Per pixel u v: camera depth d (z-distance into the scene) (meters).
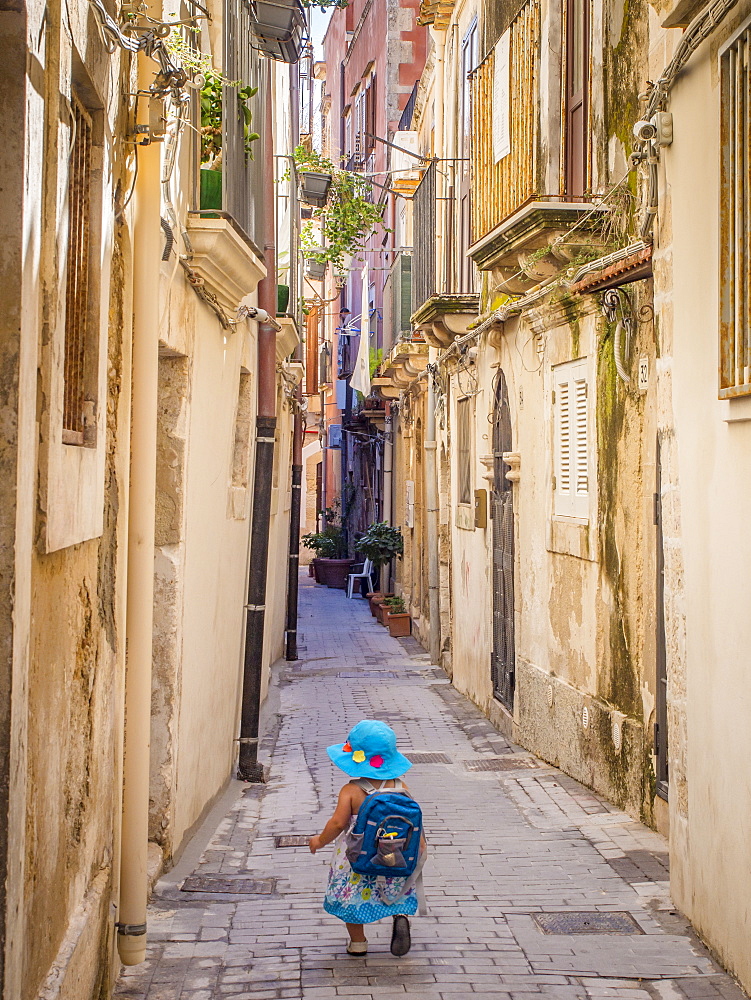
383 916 5.17
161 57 4.60
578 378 9.04
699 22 5.21
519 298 11.00
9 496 2.88
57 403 3.42
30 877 3.37
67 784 4.00
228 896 6.20
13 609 2.88
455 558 15.55
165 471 6.91
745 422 4.84
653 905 5.97
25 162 2.91
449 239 15.53
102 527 4.45
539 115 9.48
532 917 5.81
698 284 5.47
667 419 6.04
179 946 5.37
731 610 5.00
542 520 10.20
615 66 8.71
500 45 10.04
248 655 9.95
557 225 9.04
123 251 4.98
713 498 5.26
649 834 7.37
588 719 8.76
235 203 7.51
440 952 5.31
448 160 14.77
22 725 3.02
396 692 15.00
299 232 17.27
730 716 5.00
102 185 4.29
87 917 4.18
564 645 9.53
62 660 3.83
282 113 14.45
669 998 4.76
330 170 16.92
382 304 24.55
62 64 3.38
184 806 7.18
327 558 32.88
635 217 8.19
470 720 12.68
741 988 4.82
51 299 3.29
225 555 9.02
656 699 7.40
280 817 8.30
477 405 13.59
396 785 5.30
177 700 6.80
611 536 8.23
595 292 8.20
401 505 24.58
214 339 8.12
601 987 4.88
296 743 11.42
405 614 22.03
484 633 13.08
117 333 4.97
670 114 5.91
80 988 4.04
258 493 10.32
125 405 5.04
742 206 4.86
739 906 4.85
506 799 8.62
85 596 4.25
